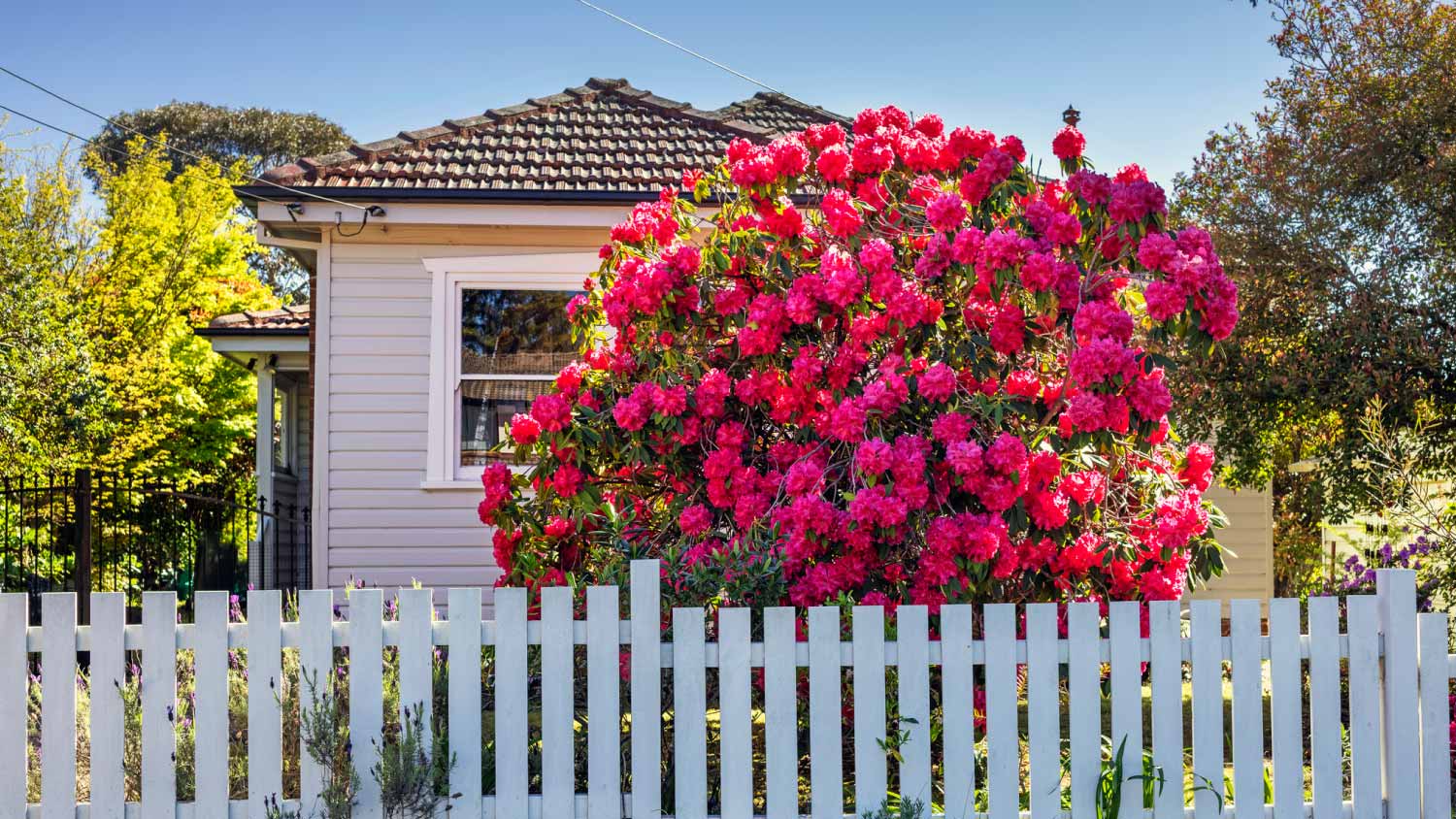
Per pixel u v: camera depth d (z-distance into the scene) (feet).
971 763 11.75
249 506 32.04
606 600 11.62
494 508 17.69
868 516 13.76
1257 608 12.05
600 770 11.55
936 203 15.64
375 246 28.76
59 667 11.32
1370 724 12.07
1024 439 15.12
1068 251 15.37
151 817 11.27
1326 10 29.78
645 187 28.25
